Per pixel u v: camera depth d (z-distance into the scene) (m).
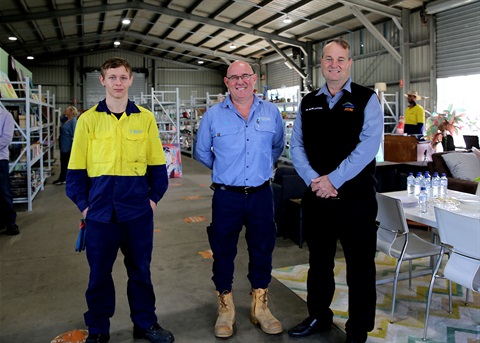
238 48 17.20
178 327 2.51
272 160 2.62
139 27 16.19
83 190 2.18
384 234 2.85
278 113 2.51
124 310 2.72
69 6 11.71
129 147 2.15
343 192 2.14
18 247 4.06
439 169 4.90
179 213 5.55
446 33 9.45
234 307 2.67
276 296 2.93
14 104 6.21
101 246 2.16
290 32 13.89
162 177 2.33
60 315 2.66
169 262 3.66
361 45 12.62
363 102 2.10
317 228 2.28
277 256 3.77
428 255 2.68
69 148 7.66
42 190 7.14
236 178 2.38
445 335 2.40
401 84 10.42
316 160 2.24
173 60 21.06
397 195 3.20
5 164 4.39
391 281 2.92
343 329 2.47
